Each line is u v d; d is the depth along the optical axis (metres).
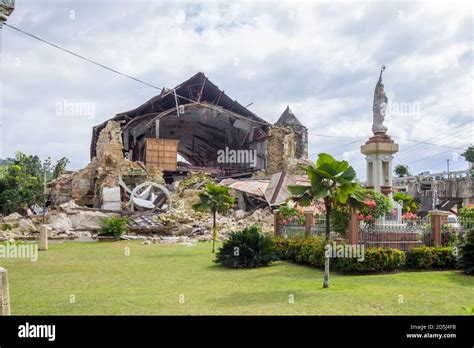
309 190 10.65
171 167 44.44
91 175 40.78
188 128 56.19
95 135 47.53
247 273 13.25
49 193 45.31
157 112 48.12
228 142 56.34
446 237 14.48
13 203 45.34
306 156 53.91
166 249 21.59
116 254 19.23
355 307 8.21
